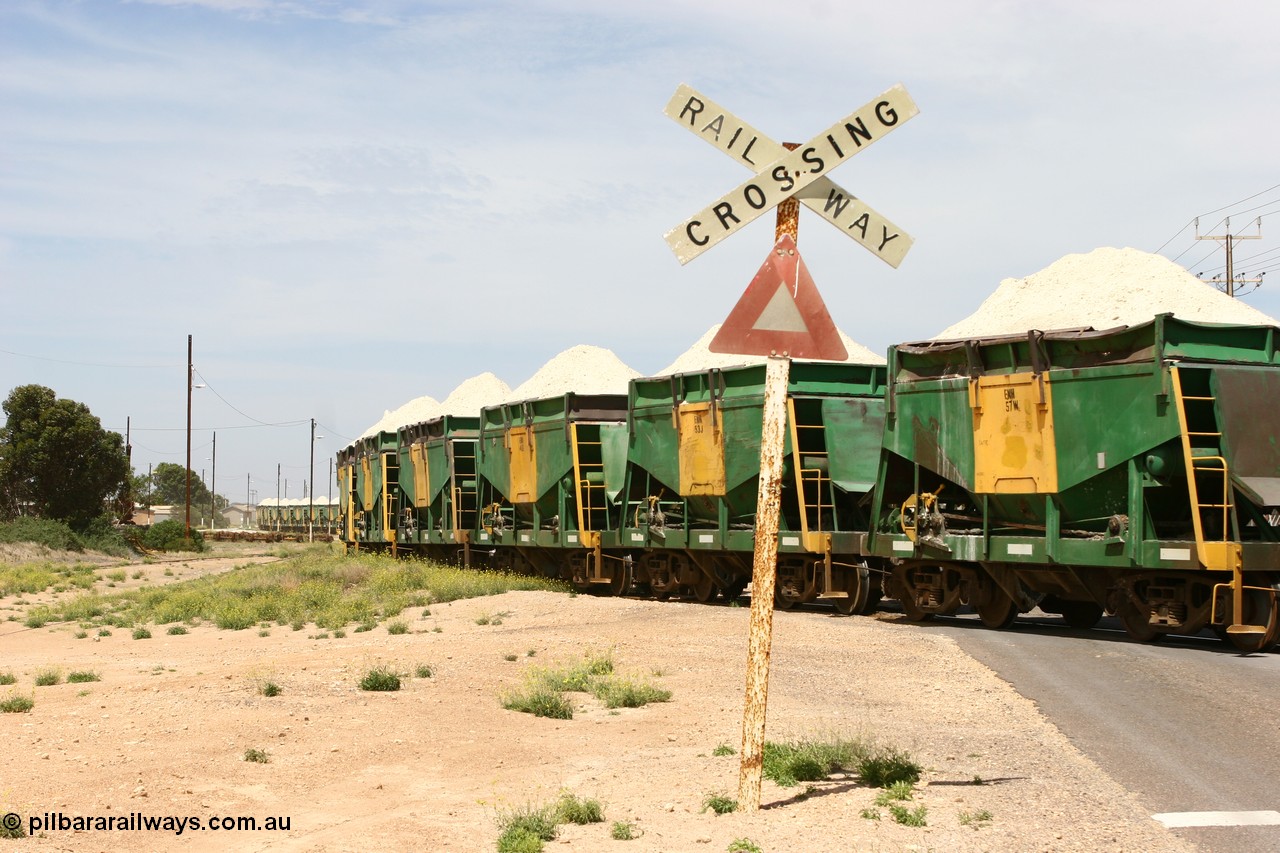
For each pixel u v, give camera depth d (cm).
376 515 5050
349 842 783
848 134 812
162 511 15838
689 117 817
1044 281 5684
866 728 1110
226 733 1149
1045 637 1842
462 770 1001
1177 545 1675
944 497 2130
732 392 2536
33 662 2053
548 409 3186
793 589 2400
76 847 772
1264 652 1616
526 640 1875
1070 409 1841
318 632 2344
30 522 7138
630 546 2838
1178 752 996
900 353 2173
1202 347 1723
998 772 930
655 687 1392
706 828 789
